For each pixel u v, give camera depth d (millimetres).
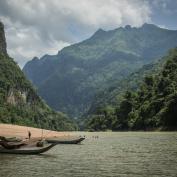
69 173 32938
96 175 32062
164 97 172375
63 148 60594
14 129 104938
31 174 32188
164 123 158250
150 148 59844
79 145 68188
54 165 38094
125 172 33750
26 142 50156
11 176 31078
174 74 186375
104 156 47344
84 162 40781
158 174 32688
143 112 179125
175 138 92688
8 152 48594
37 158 44281
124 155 48562
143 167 36906
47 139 70562
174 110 153375
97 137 104625
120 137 104625
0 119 150125
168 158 44719
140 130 179000
